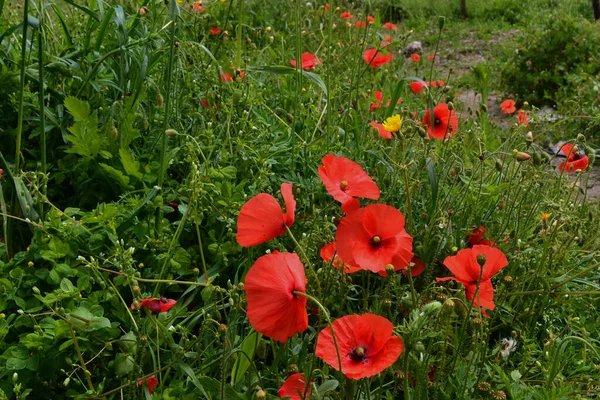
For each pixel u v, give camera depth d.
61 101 1.27
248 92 1.38
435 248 1.16
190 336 1.05
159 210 1.11
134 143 1.25
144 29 1.42
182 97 1.39
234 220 1.12
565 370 1.08
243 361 0.89
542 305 1.13
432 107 1.27
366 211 0.93
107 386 0.95
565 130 2.44
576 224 1.27
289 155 1.31
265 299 0.81
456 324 1.04
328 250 1.00
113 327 0.95
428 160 1.20
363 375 0.79
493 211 1.33
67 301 0.95
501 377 0.95
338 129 1.40
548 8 5.26
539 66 3.06
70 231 1.01
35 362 0.90
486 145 1.72
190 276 1.10
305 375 0.86
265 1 2.65
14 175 1.10
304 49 2.18
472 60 3.96
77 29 1.54
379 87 1.97
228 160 1.26
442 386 0.98
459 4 5.42
